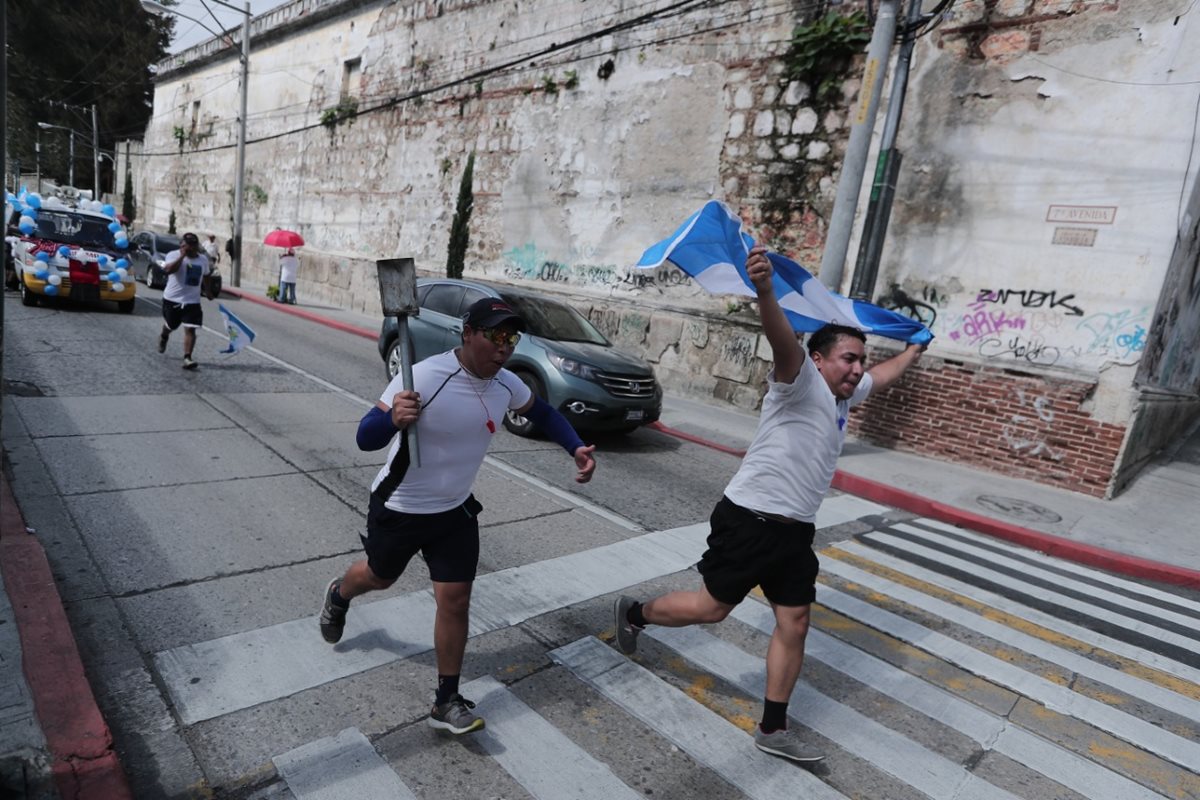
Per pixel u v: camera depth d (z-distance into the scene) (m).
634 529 5.65
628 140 13.42
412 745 2.84
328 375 10.33
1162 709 3.78
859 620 4.52
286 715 2.95
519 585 4.41
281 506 5.18
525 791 2.66
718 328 11.92
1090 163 8.25
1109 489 8.12
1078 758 3.27
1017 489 8.23
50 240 13.42
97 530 4.46
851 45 10.30
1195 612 5.37
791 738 2.96
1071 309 8.41
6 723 2.52
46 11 43.31
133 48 46.22
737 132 11.77
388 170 19.84
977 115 9.05
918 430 9.55
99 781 2.39
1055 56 8.45
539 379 8.11
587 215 14.24
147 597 3.75
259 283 25.89
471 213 17.08
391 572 2.90
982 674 3.97
